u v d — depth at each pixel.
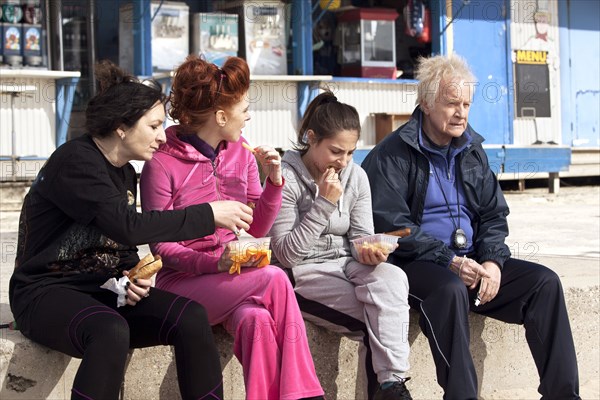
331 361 6.64
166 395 6.15
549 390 6.59
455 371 6.13
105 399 4.96
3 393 5.54
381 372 6.00
